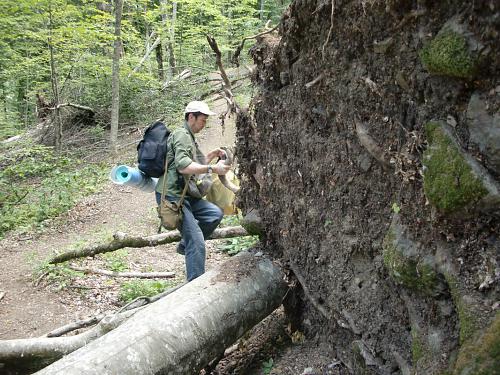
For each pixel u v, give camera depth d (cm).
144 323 291
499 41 166
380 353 260
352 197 271
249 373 341
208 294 322
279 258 362
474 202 177
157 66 1784
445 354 195
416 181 212
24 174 1016
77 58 1256
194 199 429
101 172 1029
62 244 695
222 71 404
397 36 218
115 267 588
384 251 233
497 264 174
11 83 1488
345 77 263
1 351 361
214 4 1576
